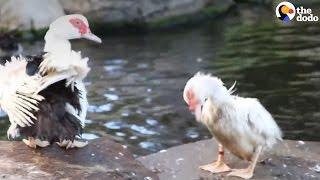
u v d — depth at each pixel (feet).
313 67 33.09
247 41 42.39
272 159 16.11
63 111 13.39
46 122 13.25
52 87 13.51
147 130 23.80
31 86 13.39
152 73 33.17
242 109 14.55
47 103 13.32
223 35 45.83
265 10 57.67
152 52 39.88
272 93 28.14
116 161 14.84
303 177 15.08
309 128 23.31
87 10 50.44
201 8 54.19
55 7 49.44
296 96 27.53
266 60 35.50
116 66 35.32
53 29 14.53
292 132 22.94
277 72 32.22
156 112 25.98
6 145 15.35
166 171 15.62
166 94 28.68
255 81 30.53
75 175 13.65
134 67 34.88
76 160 14.55
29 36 47.42
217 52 38.86
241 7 59.88
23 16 47.50
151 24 51.96
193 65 35.04
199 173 15.39
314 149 17.13
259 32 46.01
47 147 15.15
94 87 30.14
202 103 14.48
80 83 14.37
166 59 37.14
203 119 14.96
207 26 51.29
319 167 15.74
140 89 29.71
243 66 34.12
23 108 13.41
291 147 17.20
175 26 52.80
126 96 28.43
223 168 15.44
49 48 14.44
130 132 23.58
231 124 14.55
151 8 51.90
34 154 14.74
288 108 25.80
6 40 40.22
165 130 23.75
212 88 14.46
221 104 14.52
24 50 42.24
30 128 13.56
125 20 51.37
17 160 14.32
